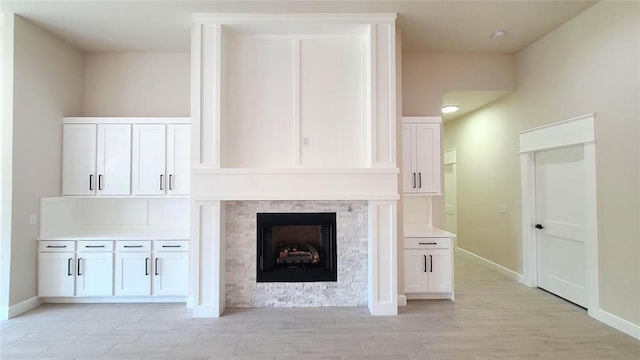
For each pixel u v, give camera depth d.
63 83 4.32
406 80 4.84
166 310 3.85
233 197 3.69
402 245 4.00
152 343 3.07
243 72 3.97
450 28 4.10
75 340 3.12
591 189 3.63
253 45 3.99
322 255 4.09
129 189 4.30
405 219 4.86
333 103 3.98
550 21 3.95
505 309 3.89
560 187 4.27
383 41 3.76
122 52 4.68
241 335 3.22
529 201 4.73
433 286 4.18
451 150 7.11
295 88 3.95
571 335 3.22
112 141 4.30
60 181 4.28
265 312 3.79
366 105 3.91
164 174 4.30
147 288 4.05
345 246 3.98
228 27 3.80
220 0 3.44
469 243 6.42
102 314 3.73
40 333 3.27
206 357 2.83
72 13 3.68
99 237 4.07
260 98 3.96
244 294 3.95
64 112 4.35
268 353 2.89
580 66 3.78
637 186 3.15
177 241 4.07
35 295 3.97
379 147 3.76
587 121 3.67
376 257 3.73
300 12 3.69
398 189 3.93
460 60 4.89
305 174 3.72
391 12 3.71
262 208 3.97
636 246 3.16
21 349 2.96
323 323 3.49
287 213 3.98
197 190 3.70
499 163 5.42
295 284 3.96
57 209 4.25
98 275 4.04
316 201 3.98
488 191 5.75
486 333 3.27
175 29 4.05
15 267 3.71
